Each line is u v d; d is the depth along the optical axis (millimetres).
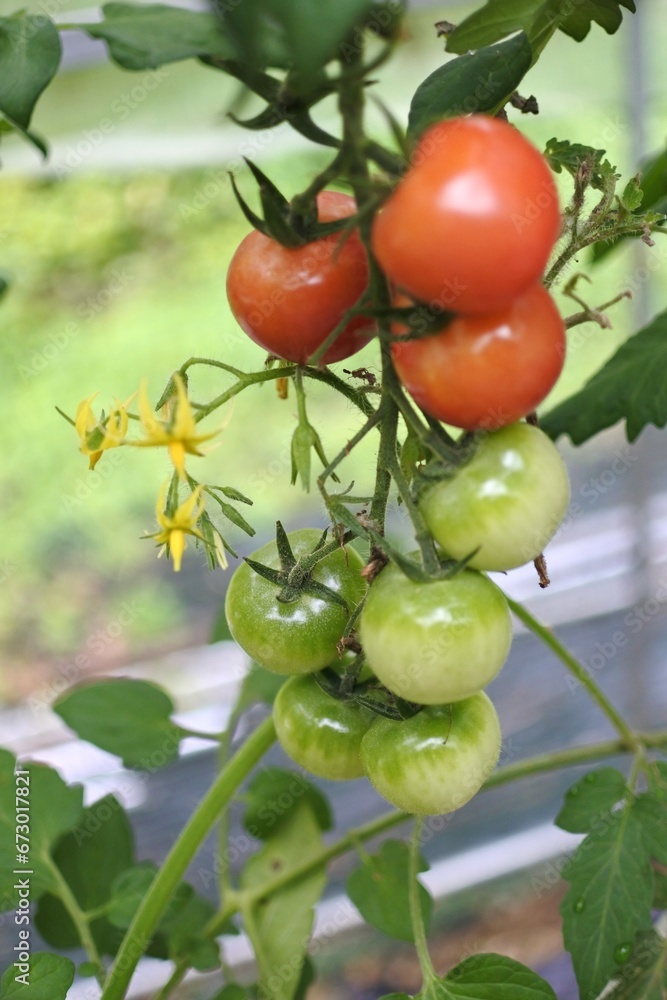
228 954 1030
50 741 1194
